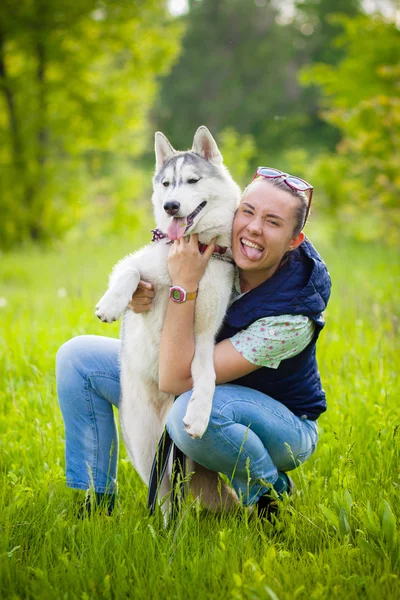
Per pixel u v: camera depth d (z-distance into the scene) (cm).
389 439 366
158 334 324
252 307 304
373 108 1318
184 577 254
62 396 329
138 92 1930
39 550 272
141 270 324
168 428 300
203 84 4462
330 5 4269
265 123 4175
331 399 425
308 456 329
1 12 1608
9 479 341
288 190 299
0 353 541
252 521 297
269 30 4603
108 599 242
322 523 293
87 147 1934
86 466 324
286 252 316
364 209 1502
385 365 489
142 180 2100
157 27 1897
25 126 1730
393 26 1478
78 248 1603
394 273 947
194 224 348
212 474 324
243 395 302
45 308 761
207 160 382
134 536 274
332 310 682
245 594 237
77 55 1728
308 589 245
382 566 256
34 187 1736
